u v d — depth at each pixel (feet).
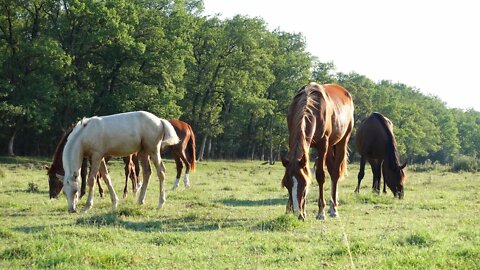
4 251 24.68
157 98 141.49
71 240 26.27
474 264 22.26
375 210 42.47
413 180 85.56
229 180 82.53
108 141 40.86
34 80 125.70
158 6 157.17
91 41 128.57
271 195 56.08
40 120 124.88
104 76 142.51
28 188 57.98
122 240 28.40
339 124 38.42
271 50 209.97
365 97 245.45
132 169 53.93
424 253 24.18
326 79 245.04
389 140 53.88
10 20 131.54
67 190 39.88
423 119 313.73
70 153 40.04
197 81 179.11
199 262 23.61
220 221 35.58
